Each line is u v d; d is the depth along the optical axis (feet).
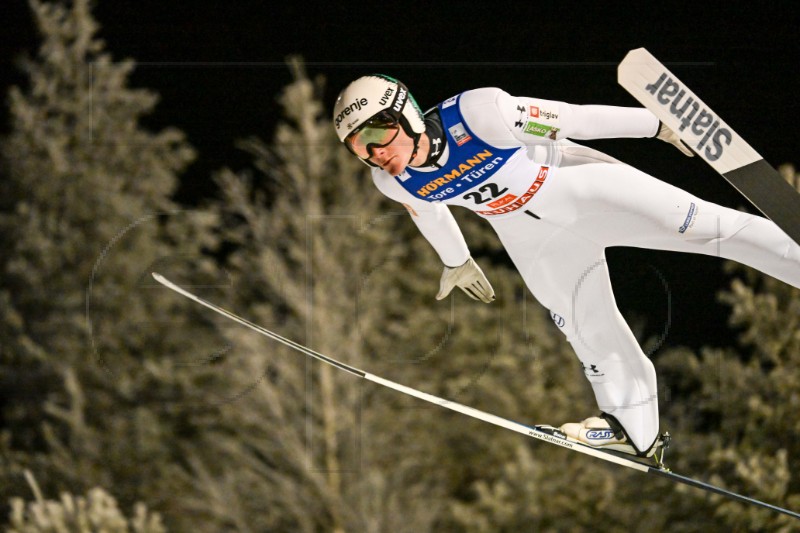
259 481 79.87
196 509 80.94
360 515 76.43
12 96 91.20
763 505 37.22
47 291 87.10
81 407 83.61
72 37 93.50
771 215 32.27
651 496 75.87
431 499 79.82
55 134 91.30
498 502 76.43
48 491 81.92
